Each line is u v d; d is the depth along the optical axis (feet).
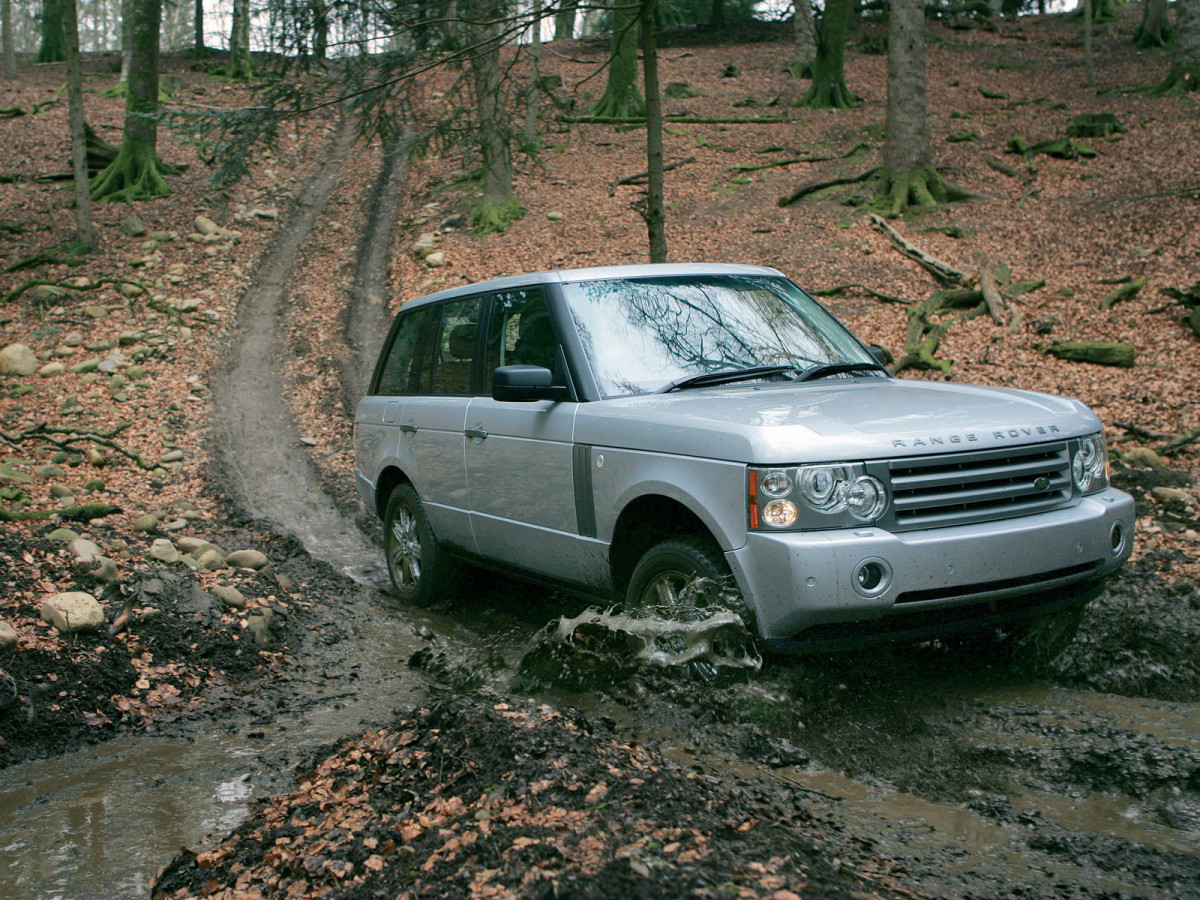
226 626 16.76
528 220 64.49
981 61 119.96
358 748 11.63
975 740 11.66
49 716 13.39
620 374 14.70
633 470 13.28
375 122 32.53
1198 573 17.67
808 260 53.26
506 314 17.04
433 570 19.30
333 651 17.15
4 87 113.50
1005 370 37.24
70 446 32.81
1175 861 8.73
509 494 16.14
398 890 7.93
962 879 8.41
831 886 7.53
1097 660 14.07
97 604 15.87
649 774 9.63
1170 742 11.20
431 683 15.48
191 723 13.88
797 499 11.37
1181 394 31.91
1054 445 12.75
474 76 34.27
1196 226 50.52
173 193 74.28
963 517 11.92
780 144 84.02
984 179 67.51
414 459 19.34
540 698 13.70
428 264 57.57
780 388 14.26
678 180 73.77
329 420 38.27
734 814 9.02
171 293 54.29
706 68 119.85
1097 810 9.96
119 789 11.53
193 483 31.07
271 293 56.18
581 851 7.98
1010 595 12.09
